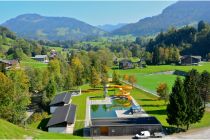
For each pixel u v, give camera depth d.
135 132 93.38
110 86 183.50
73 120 102.25
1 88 96.00
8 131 65.50
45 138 69.12
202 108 97.12
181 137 89.25
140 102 141.00
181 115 93.94
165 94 133.50
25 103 106.19
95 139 89.81
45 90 145.62
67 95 146.25
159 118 110.50
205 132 93.81
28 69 183.25
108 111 125.19
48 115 123.19
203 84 125.12
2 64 188.50
